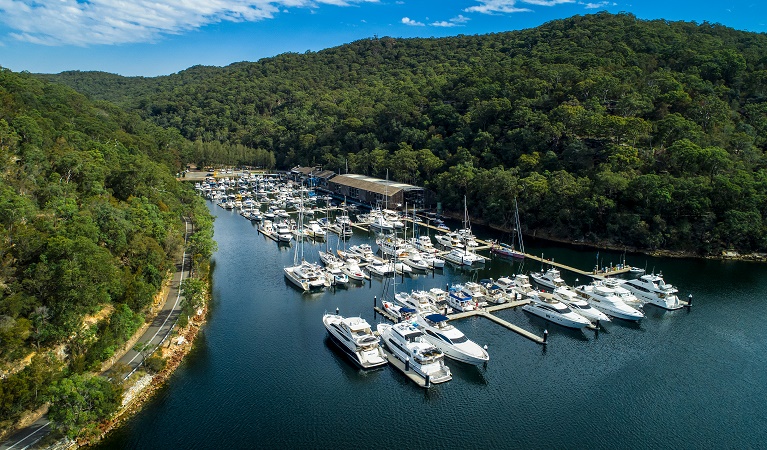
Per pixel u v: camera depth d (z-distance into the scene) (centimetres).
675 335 7725
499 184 14950
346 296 9256
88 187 9300
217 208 18300
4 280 5759
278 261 11506
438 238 13512
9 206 6381
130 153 15062
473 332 7719
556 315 8012
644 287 9181
